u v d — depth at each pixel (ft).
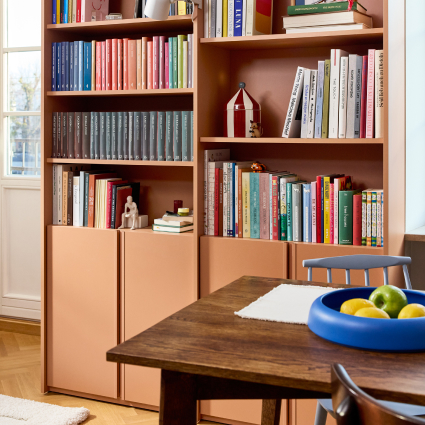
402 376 3.16
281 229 7.95
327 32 7.50
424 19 9.24
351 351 3.56
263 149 9.04
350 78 7.43
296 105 7.83
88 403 9.05
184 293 8.45
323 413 5.32
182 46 8.36
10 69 11.99
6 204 12.16
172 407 3.56
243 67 9.07
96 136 9.06
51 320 9.35
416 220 8.94
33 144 11.87
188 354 3.51
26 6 11.78
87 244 8.99
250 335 3.87
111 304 8.88
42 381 9.39
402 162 8.02
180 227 8.52
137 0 8.68
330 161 8.60
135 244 8.69
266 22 8.33
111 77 8.90
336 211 7.63
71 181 9.26
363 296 4.46
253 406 8.11
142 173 9.78
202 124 8.35
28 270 12.09
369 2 8.09
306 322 4.11
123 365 8.90
